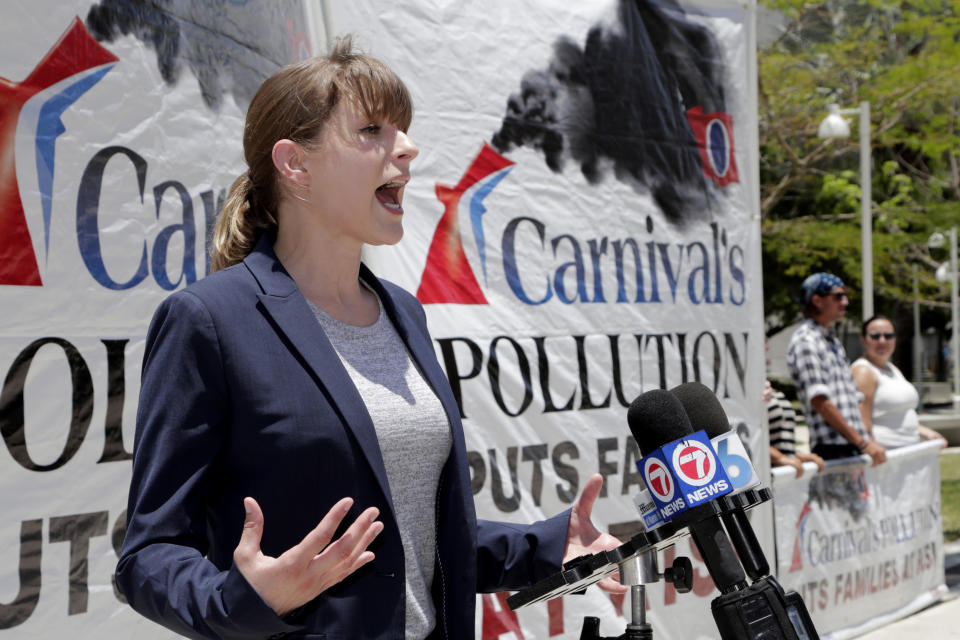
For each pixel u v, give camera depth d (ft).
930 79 58.39
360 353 5.61
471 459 13.28
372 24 12.65
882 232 70.90
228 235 5.79
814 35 61.41
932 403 81.46
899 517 21.93
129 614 9.05
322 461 5.08
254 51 10.85
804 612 5.35
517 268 14.03
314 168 5.50
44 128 8.61
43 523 8.46
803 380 20.62
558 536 6.03
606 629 14.66
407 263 12.80
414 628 5.43
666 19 16.66
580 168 15.01
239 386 5.03
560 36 14.87
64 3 8.79
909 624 21.13
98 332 8.97
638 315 15.72
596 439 14.85
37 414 8.48
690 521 5.31
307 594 4.43
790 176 63.98
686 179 16.79
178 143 9.76
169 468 4.90
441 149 13.29
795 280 77.46
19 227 8.41
